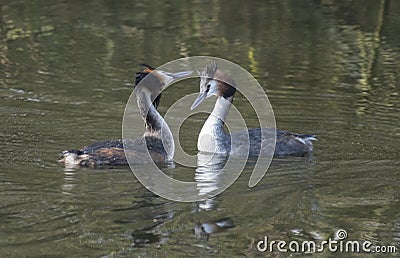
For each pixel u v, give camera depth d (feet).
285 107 57.62
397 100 59.41
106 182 41.19
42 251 32.83
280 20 84.23
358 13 86.84
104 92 60.18
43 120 53.06
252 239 34.68
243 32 79.51
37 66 67.05
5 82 62.18
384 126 53.26
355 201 39.32
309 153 47.65
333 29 80.59
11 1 90.43
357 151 47.91
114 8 89.15
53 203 37.88
